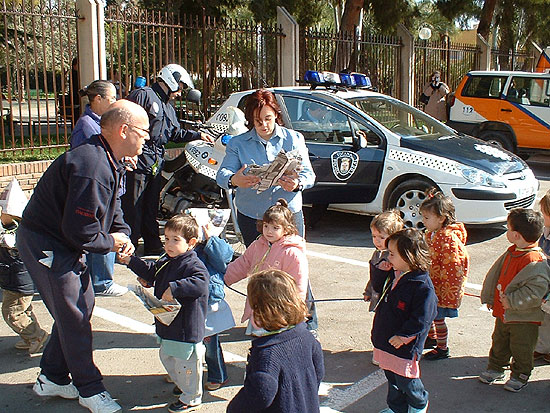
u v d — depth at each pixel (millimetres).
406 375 3447
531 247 3998
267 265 4039
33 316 4660
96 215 3475
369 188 7828
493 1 22578
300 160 4320
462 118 14250
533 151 13469
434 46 17094
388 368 3514
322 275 6520
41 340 4656
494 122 13805
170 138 6891
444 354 4559
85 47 8930
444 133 8531
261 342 2574
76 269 3641
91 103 5484
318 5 18312
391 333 3504
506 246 7590
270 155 4586
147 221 6992
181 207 7480
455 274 4312
